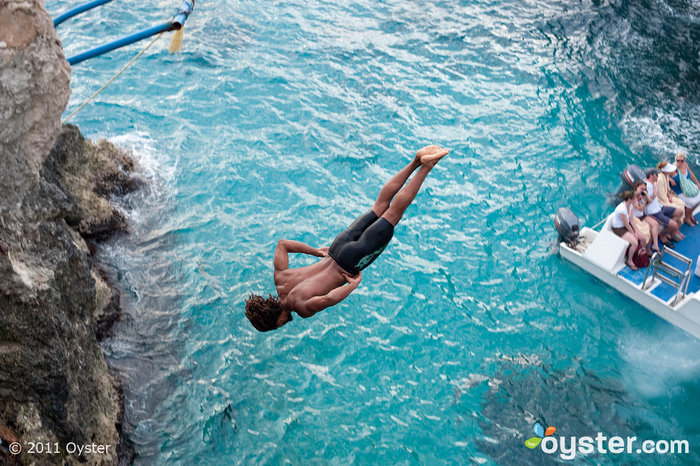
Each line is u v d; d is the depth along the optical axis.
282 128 15.80
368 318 11.55
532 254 13.15
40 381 7.48
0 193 7.73
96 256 11.58
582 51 19.69
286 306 6.26
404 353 10.98
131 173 13.63
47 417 7.48
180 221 13.02
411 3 21.88
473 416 10.05
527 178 15.02
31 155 7.91
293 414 9.83
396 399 10.23
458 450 9.55
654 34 20.72
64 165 11.77
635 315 11.97
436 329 11.45
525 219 13.95
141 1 20.06
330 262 6.23
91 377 8.80
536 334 11.51
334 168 14.80
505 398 10.34
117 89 16.30
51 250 8.64
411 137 15.94
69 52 17.17
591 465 9.34
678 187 13.36
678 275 11.74
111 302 10.66
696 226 13.48
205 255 12.34
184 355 10.45
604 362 11.06
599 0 22.36
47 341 7.72
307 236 13.02
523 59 19.16
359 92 17.31
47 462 7.15
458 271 12.65
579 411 10.22
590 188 14.82
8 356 7.21
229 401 9.88
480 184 14.77
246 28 19.56
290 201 13.83
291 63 18.22
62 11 19.05
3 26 7.00
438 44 19.67
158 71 17.16
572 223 12.60
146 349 10.36
